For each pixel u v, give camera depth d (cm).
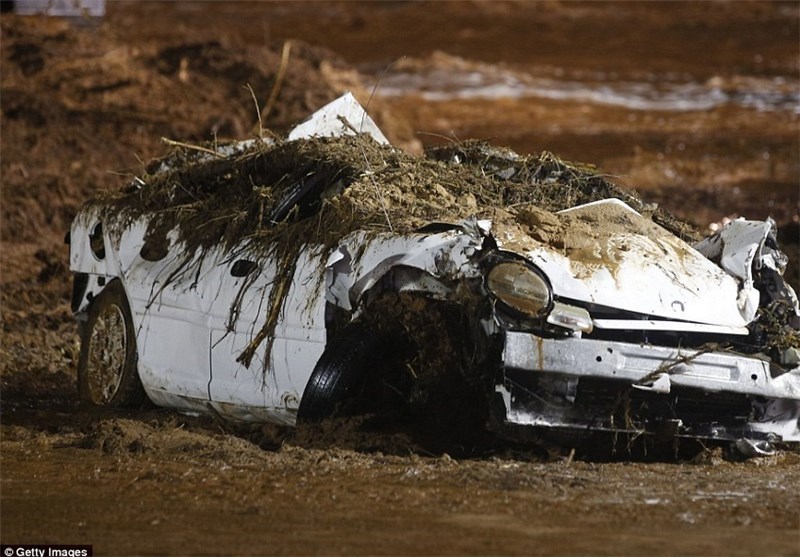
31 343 4084
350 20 17612
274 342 2703
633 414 2495
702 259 2705
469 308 2522
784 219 6225
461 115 10856
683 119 10738
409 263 2530
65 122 6962
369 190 2789
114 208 3366
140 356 3086
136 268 3178
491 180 2995
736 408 2588
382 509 2144
